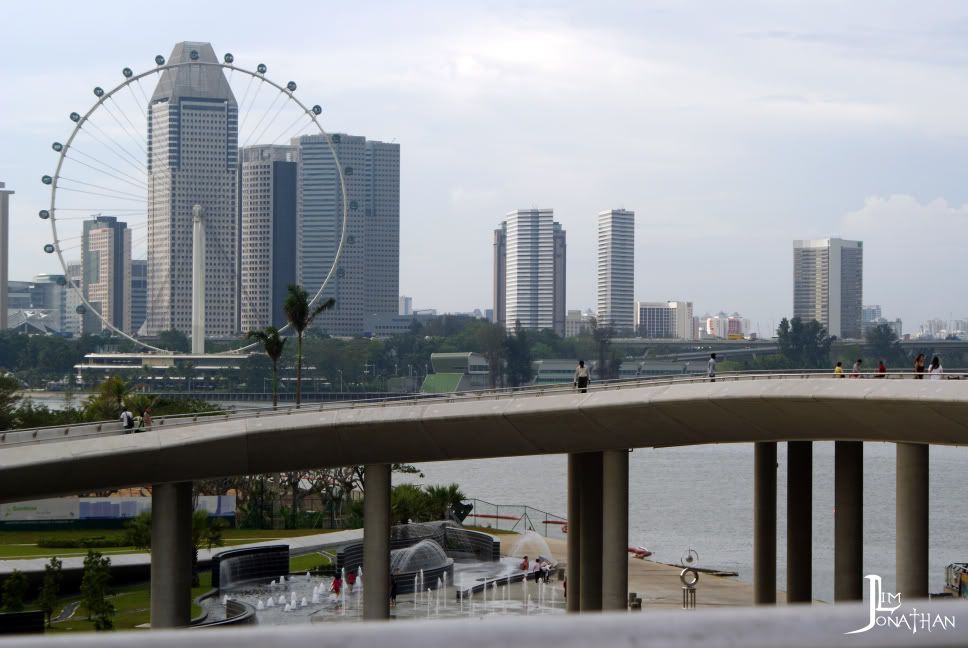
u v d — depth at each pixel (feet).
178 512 173.58
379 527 183.62
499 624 10.52
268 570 266.98
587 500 206.90
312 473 401.70
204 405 431.84
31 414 406.62
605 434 173.58
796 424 159.22
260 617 217.97
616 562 178.91
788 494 205.26
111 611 196.65
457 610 232.94
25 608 214.28
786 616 10.75
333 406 182.91
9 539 309.63
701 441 174.40
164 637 10.64
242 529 361.51
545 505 551.18
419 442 178.81
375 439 177.99
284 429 173.27
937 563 349.41
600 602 206.69
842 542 181.88
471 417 174.09
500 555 318.65
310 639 10.39
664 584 286.66
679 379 179.63
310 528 372.79
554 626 10.50
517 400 175.11
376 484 184.34
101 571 199.21
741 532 442.50
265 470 178.19
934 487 612.29
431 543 285.02
